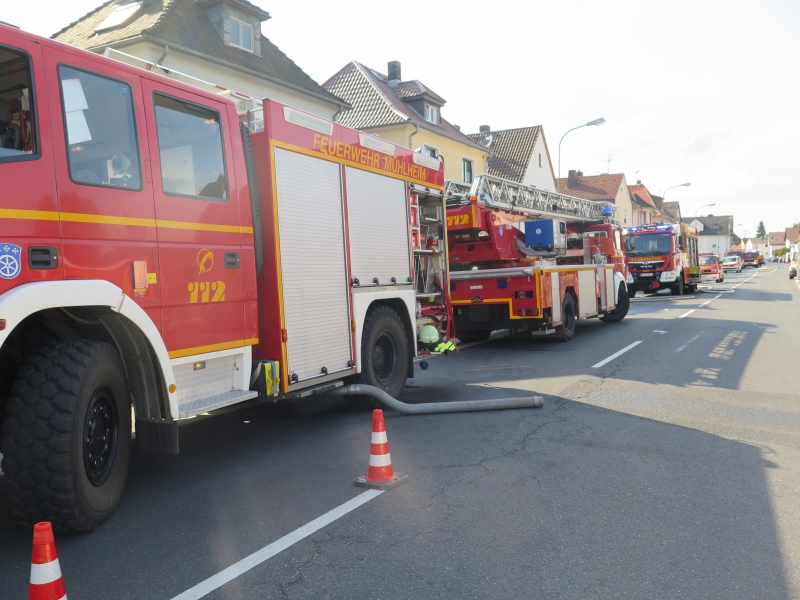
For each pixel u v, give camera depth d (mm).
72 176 4090
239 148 5633
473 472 5246
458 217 12805
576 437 6273
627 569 3559
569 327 13859
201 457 5875
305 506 4578
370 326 7395
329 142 6695
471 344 14031
